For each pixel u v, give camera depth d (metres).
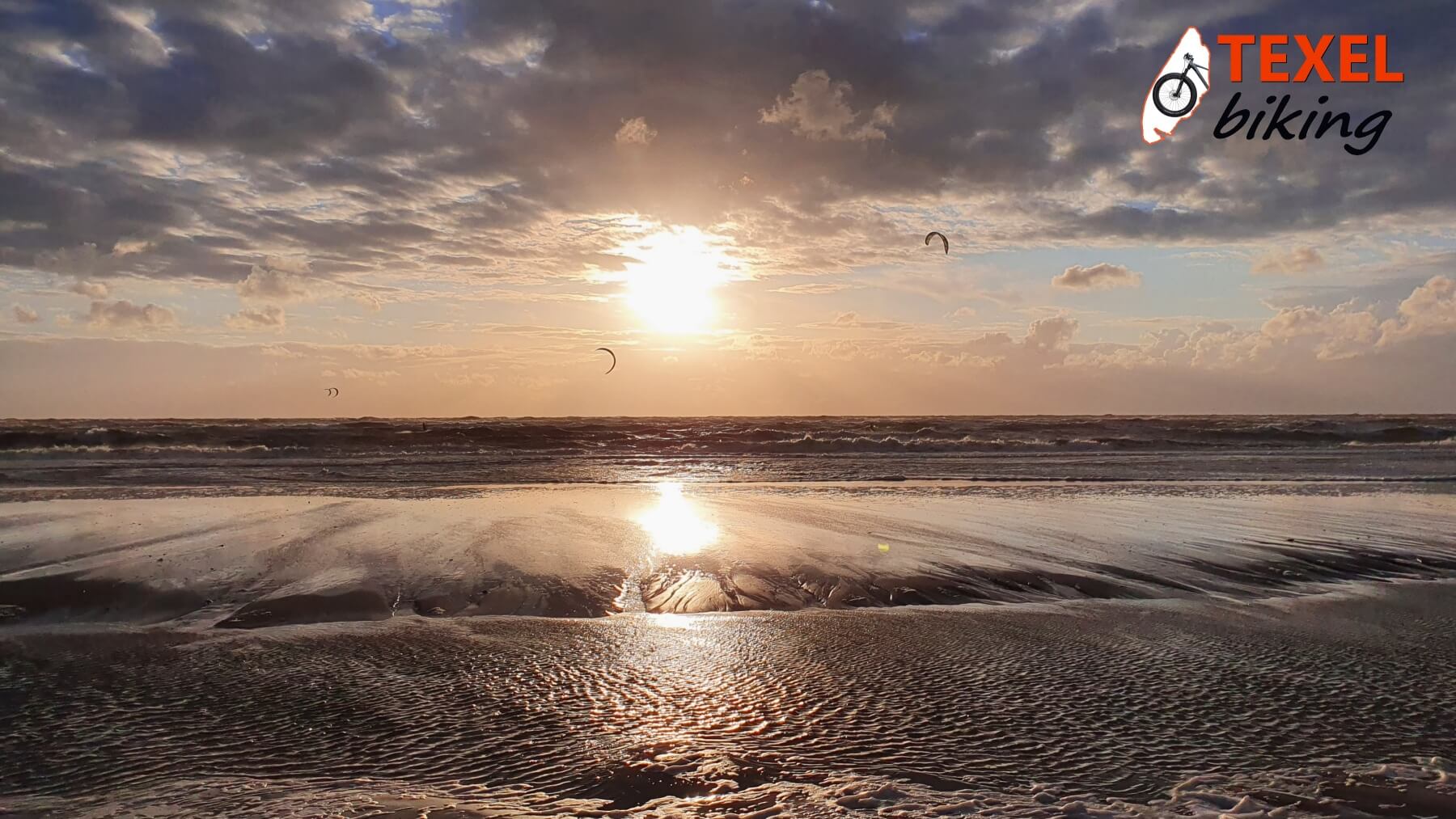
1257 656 7.62
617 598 9.65
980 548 12.32
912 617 8.98
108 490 19.05
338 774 5.20
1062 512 16.06
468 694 6.61
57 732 5.87
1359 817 4.63
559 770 5.22
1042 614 9.14
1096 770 5.21
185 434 34.97
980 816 4.56
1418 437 43.94
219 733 5.84
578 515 15.23
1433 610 9.37
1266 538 13.31
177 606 9.26
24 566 10.62
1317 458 31.06
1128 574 10.92
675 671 7.15
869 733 5.78
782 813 4.59
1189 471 25.27
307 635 8.25
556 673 7.11
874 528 13.99
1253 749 5.57
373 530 13.31
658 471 25.05
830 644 7.94
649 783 5.01
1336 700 6.49
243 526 13.55
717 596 9.74
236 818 4.59
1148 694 6.62
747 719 6.07
